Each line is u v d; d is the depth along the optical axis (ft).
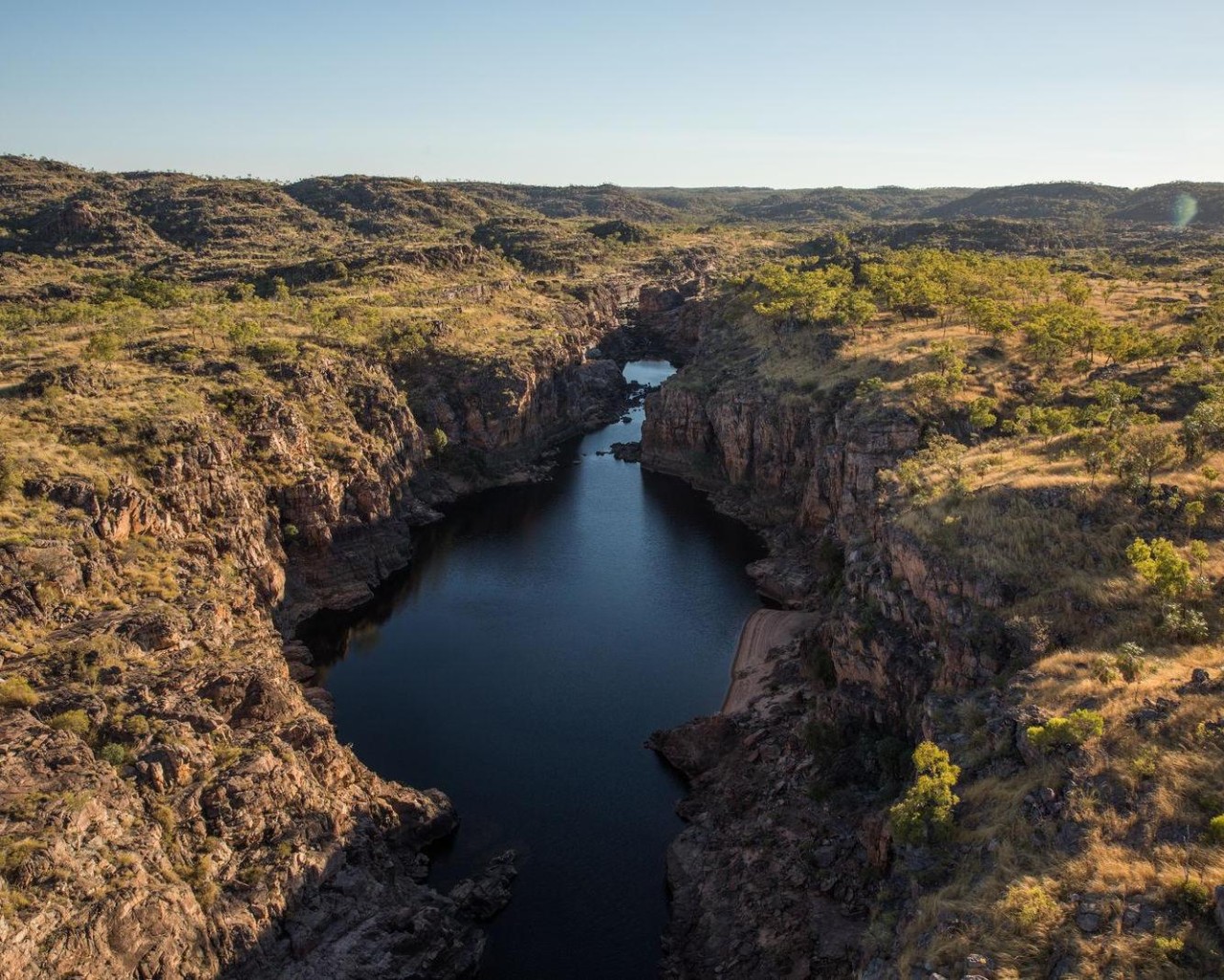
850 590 239.30
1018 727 157.17
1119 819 129.70
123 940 136.56
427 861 202.18
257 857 166.50
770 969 165.17
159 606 221.46
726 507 443.73
